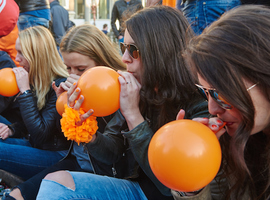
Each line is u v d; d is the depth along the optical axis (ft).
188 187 3.23
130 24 5.05
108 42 7.47
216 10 9.23
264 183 3.68
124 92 4.70
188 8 9.95
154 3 10.90
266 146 3.50
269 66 2.82
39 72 8.16
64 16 17.98
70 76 6.54
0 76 7.84
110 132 6.01
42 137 7.79
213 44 2.99
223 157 4.17
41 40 8.34
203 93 3.74
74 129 4.64
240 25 2.95
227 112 3.47
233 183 4.19
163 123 5.13
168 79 4.93
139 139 4.77
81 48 6.95
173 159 3.14
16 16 10.37
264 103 3.02
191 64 3.39
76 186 5.01
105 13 53.36
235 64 2.90
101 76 4.49
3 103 9.57
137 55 5.01
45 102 8.09
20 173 7.66
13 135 9.18
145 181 5.60
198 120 3.67
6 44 12.46
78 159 6.68
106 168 6.09
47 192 4.91
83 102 4.47
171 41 4.89
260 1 7.36
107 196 5.11
